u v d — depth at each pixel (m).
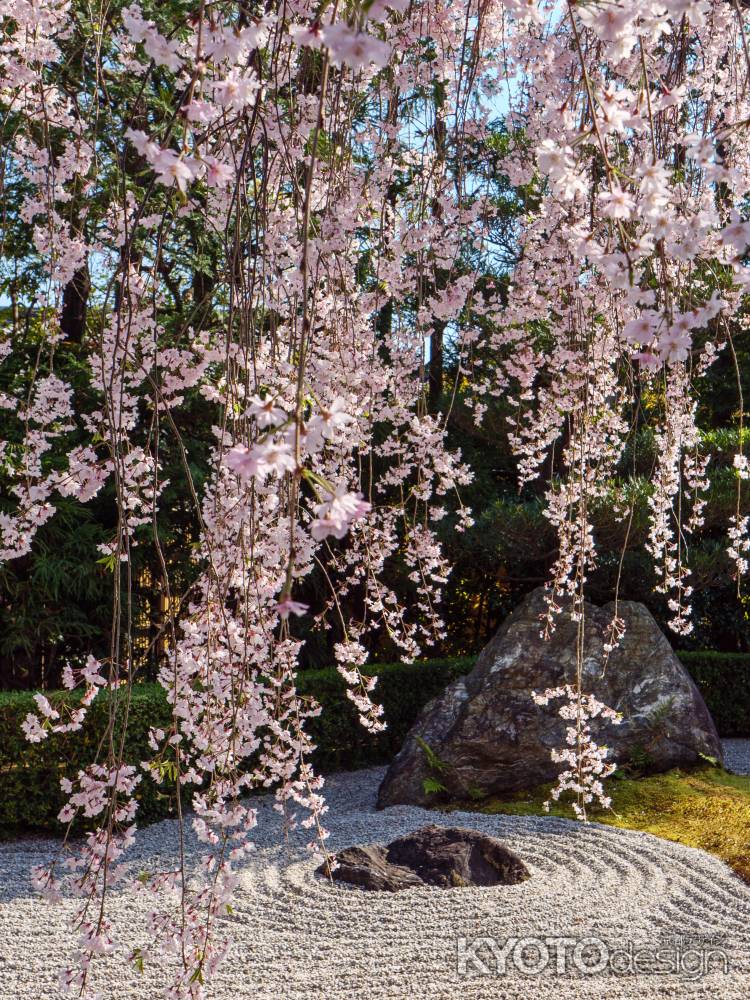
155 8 3.80
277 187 2.26
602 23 1.37
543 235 3.23
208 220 2.23
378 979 2.80
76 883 1.75
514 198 4.01
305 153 2.38
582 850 3.97
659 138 2.33
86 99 3.15
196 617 1.98
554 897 3.43
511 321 3.07
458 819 4.52
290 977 2.83
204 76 1.71
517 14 1.54
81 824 4.86
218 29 1.39
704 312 1.33
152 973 2.86
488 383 3.39
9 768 4.84
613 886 3.54
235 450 1.06
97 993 2.72
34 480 2.30
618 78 2.50
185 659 1.94
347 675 2.72
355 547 2.99
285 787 2.33
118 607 1.69
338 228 2.19
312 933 3.15
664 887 3.53
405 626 3.00
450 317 2.75
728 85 2.59
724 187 2.52
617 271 1.39
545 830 4.28
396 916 3.27
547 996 2.66
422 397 2.69
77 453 2.13
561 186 1.50
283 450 1.04
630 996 2.65
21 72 2.13
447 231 2.73
